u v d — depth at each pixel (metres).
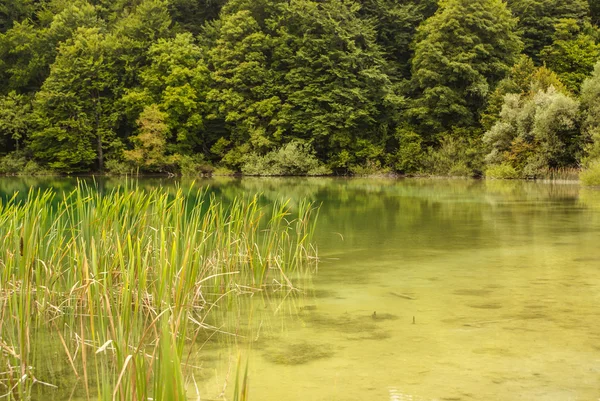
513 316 4.91
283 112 40.50
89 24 45.50
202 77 41.84
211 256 6.71
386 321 4.86
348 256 8.16
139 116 41.25
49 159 41.22
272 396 3.32
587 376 3.55
